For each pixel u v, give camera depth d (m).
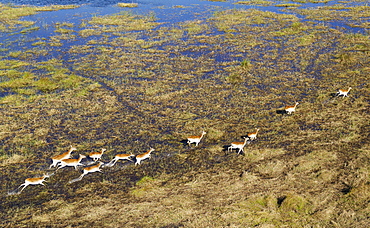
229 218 14.16
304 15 53.50
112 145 20.36
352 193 15.12
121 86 28.97
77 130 21.95
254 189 16.02
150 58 35.88
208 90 27.73
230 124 22.45
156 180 16.94
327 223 13.69
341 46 37.91
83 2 66.62
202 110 24.42
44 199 15.82
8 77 31.52
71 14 56.22
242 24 48.41
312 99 25.69
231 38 42.12
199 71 31.94
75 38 43.44
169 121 23.00
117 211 14.77
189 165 18.25
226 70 32.03
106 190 16.36
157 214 14.50
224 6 61.06
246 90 27.66
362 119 22.22
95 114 24.16
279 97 26.17
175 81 29.80
